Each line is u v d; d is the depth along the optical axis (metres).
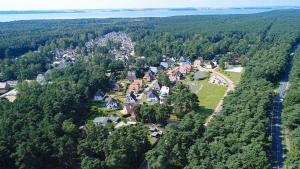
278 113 182.12
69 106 177.75
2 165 121.38
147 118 171.38
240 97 178.38
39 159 123.00
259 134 132.62
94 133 134.88
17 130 139.00
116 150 122.50
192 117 155.62
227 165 113.19
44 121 145.62
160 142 134.12
